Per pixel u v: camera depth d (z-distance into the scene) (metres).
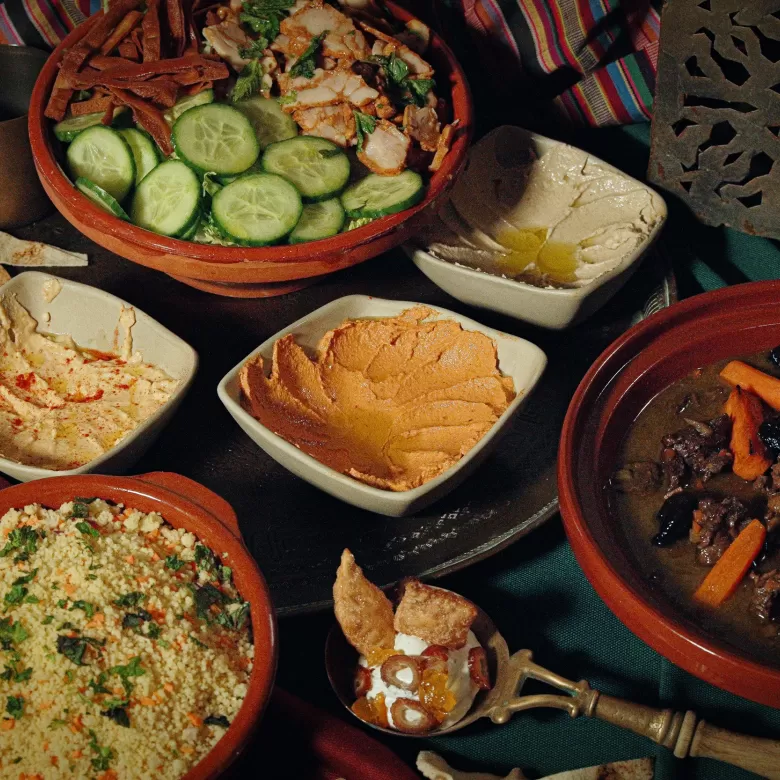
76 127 0.97
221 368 0.97
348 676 0.84
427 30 1.01
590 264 0.98
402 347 0.94
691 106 1.00
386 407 0.93
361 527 0.90
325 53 0.97
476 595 0.89
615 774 0.81
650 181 1.04
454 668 0.82
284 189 0.94
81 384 0.95
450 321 0.93
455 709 0.82
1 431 0.93
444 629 0.82
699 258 1.02
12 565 0.81
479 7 1.07
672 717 0.81
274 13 0.98
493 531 0.89
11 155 0.99
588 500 0.84
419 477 0.88
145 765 0.76
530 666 0.83
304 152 0.95
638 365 0.88
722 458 0.86
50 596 0.80
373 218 0.94
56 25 1.08
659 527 0.84
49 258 1.01
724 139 1.06
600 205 1.01
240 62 0.97
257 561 0.88
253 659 0.79
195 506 0.83
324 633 0.88
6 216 1.02
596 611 0.88
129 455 0.89
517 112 1.12
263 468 0.93
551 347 0.98
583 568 0.82
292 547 0.89
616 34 1.06
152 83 0.96
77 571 0.80
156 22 0.97
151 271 1.02
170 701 0.78
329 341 0.93
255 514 0.91
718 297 0.88
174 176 0.94
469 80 1.12
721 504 0.84
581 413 0.86
